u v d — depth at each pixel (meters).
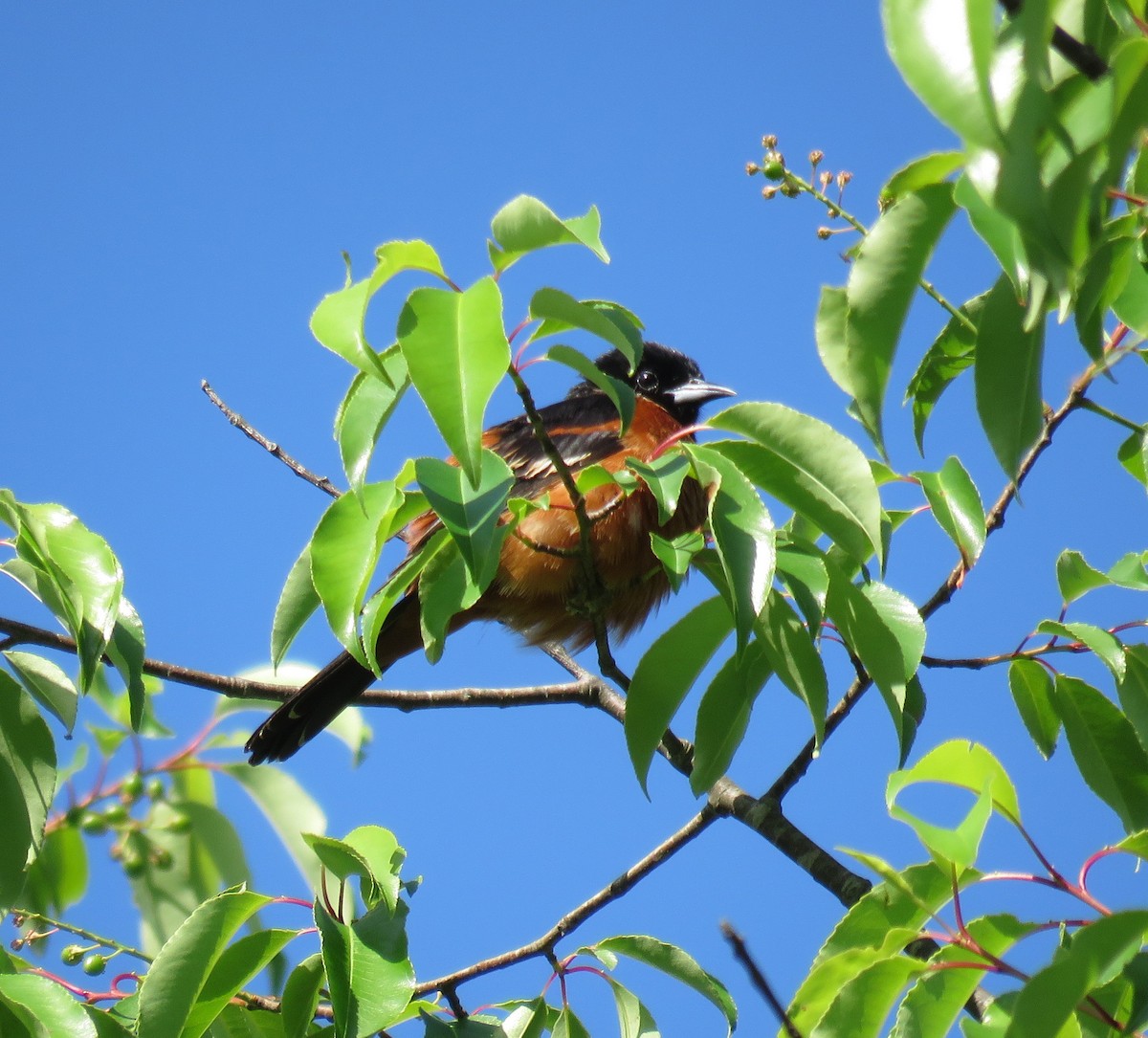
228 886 7.29
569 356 4.71
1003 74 2.95
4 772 5.42
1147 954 4.26
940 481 6.18
